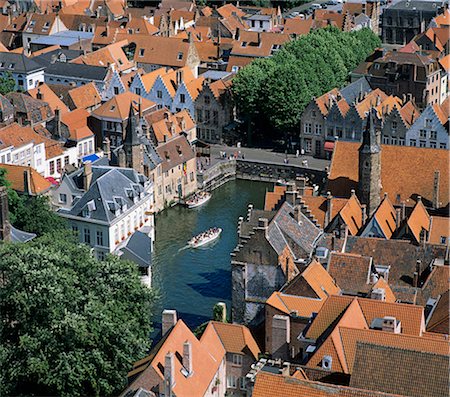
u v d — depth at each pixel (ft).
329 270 508.94
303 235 551.59
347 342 415.44
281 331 458.91
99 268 489.67
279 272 525.34
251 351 474.90
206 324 503.20
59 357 447.01
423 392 369.30
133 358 462.19
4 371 449.06
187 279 645.92
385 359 378.53
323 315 449.89
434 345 400.67
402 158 651.66
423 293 509.76
